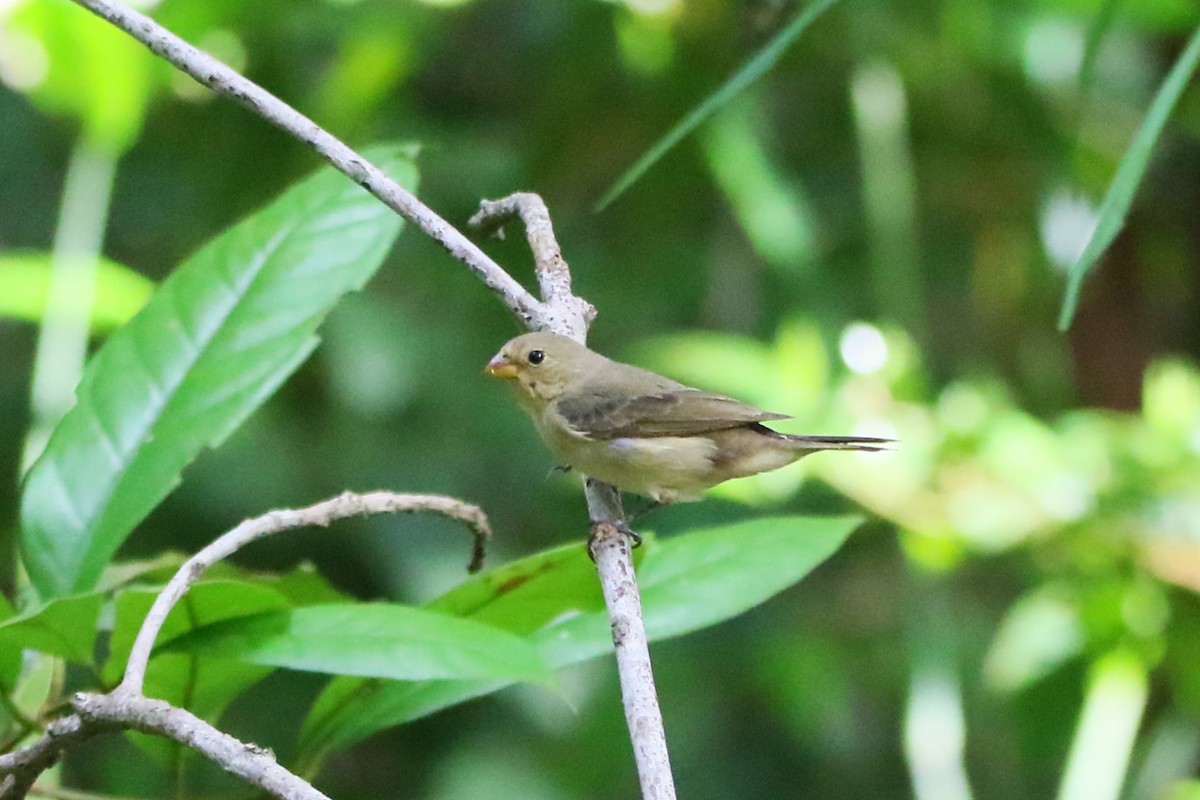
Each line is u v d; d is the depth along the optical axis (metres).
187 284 6.08
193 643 4.67
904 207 11.10
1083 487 9.67
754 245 11.73
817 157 12.99
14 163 12.95
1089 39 7.21
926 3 11.67
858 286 12.31
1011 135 12.19
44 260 7.74
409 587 10.98
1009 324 12.79
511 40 13.23
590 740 10.88
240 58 12.03
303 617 4.71
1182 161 12.55
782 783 11.73
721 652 11.92
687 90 12.27
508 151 12.68
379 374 10.93
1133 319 12.57
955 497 9.79
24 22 9.10
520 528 11.59
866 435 9.90
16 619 4.54
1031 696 10.86
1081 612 9.79
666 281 12.98
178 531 11.29
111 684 4.93
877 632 11.84
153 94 11.56
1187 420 10.03
